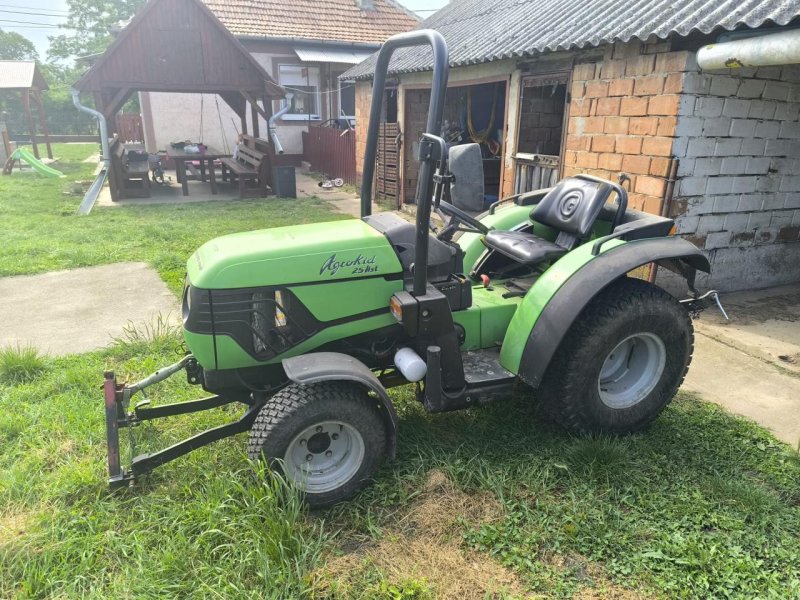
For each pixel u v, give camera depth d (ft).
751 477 9.55
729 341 14.78
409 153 34.06
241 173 39.22
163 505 8.79
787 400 12.03
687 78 15.38
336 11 58.85
